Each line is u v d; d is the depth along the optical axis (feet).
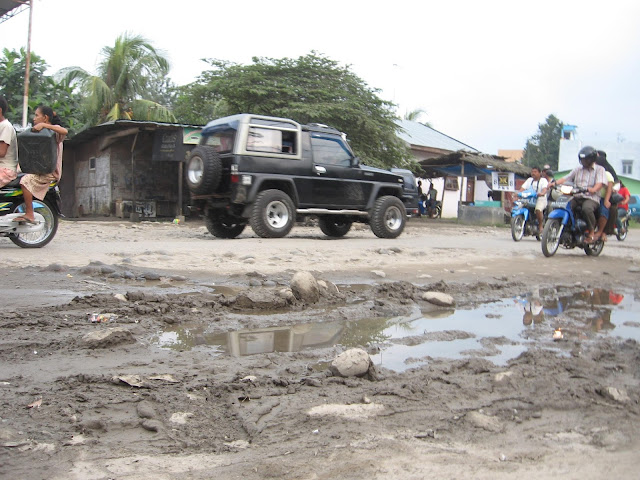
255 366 10.40
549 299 18.57
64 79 79.61
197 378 9.61
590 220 29.86
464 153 77.82
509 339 13.03
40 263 20.40
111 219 60.85
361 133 65.72
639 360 11.47
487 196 107.86
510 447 7.34
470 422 8.07
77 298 14.49
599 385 9.73
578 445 7.45
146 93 80.18
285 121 35.94
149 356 10.83
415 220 80.12
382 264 24.45
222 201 35.35
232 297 15.79
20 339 11.39
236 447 7.18
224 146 35.12
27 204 23.89
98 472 6.44
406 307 16.29
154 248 27.20
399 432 7.69
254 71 63.87
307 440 7.39
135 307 14.10
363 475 6.50
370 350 11.80
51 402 8.31
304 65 66.08
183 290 17.20
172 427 7.67
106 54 78.69
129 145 64.95
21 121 74.59
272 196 35.01
